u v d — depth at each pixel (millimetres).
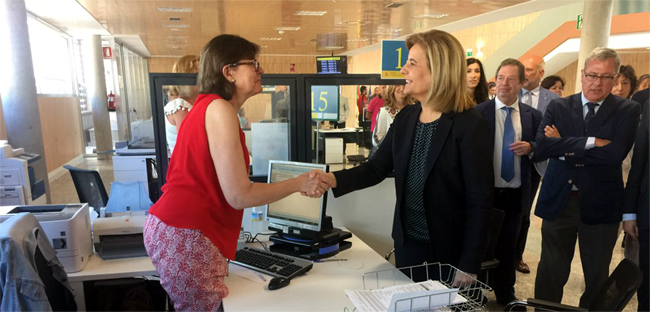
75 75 9469
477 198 1521
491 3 7004
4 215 1789
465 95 1557
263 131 2412
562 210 2174
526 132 2496
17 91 4648
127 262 1970
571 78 9938
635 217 1886
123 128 11617
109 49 10984
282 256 1902
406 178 1697
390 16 8523
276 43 13734
